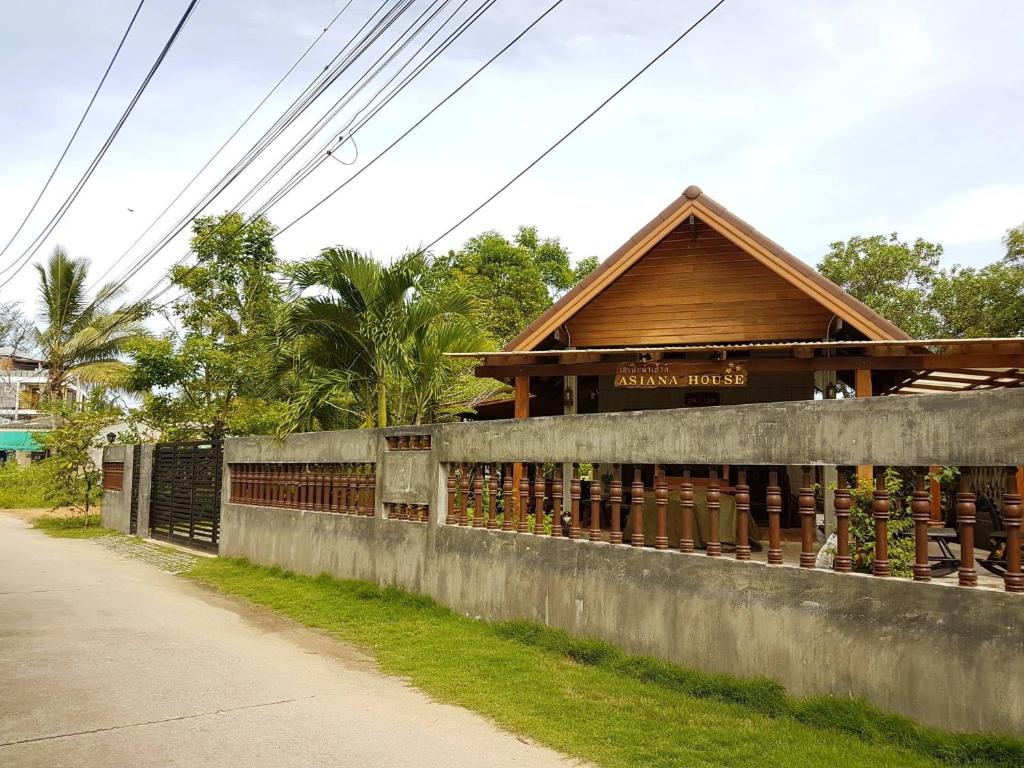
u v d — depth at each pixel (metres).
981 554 7.79
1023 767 3.90
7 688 5.52
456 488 8.31
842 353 10.07
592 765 4.34
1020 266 20.08
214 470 14.14
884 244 22.20
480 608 7.67
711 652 5.60
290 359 12.38
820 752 4.34
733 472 12.41
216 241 21.22
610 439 6.50
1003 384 12.10
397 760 4.35
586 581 6.58
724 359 9.94
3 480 30.20
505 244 28.20
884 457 4.80
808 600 5.08
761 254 10.24
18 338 46.22
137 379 20.38
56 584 10.46
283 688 5.71
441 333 11.71
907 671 4.55
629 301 11.46
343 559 9.98
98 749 4.39
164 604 9.14
